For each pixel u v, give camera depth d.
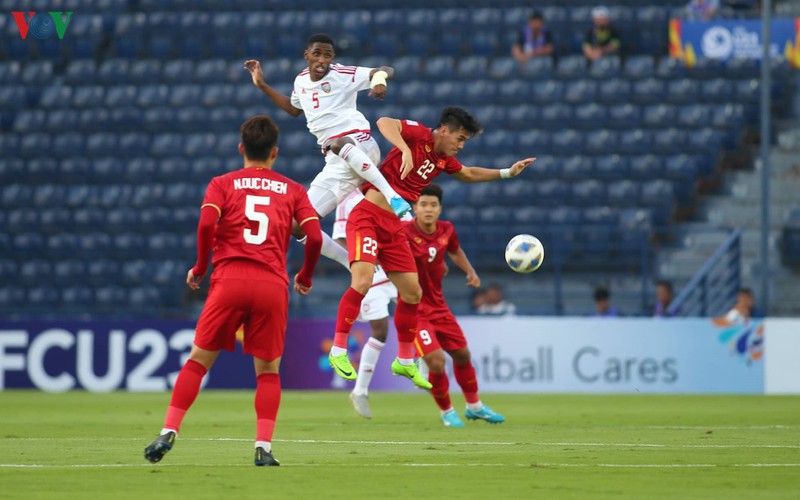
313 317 73.38
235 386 68.69
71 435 38.03
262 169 27.53
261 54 98.44
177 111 94.00
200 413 49.66
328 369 68.62
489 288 72.56
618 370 66.69
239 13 99.56
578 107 91.00
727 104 90.62
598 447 33.00
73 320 68.44
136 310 81.12
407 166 35.38
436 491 22.69
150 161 91.19
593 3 97.38
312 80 38.41
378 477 25.03
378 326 44.53
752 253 82.88
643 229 73.25
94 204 88.94
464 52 97.69
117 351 68.19
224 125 93.06
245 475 25.30
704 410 51.97
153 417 47.53
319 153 90.44
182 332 68.25
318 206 38.75
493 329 67.12
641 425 42.88
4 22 99.75
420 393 67.31
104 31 99.88
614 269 80.56
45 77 97.06
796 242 81.75
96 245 86.25
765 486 23.66
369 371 44.69
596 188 85.31
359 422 44.62
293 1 100.56
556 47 94.69
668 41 95.56
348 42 98.12
